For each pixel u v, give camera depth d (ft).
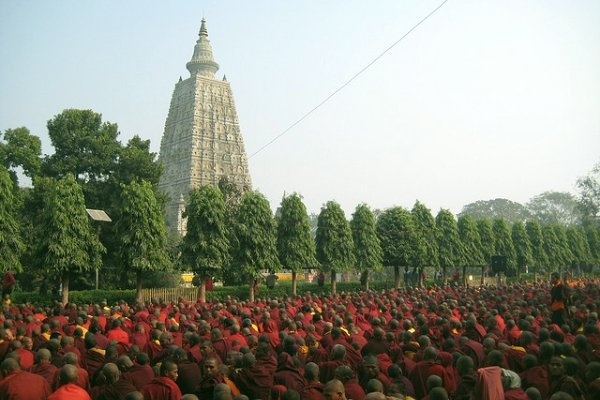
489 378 26.58
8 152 170.19
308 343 46.50
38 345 44.80
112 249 164.86
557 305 69.72
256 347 42.42
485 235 232.53
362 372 37.42
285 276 284.41
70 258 119.03
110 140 183.01
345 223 167.63
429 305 77.87
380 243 187.32
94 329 54.95
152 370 34.83
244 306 87.15
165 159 391.24
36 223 152.66
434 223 200.34
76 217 122.01
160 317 69.82
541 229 268.21
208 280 152.76
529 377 34.35
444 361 37.14
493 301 92.58
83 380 33.58
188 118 380.99
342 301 94.12
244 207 144.46
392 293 113.60
